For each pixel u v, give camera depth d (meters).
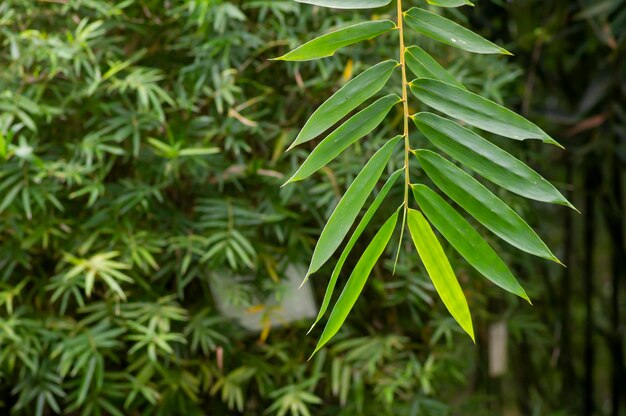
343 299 1.21
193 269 1.94
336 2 1.19
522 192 1.17
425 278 2.00
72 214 1.98
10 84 1.92
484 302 2.25
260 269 2.00
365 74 1.18
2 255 1.90
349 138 1.18
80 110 1.95
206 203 1.99
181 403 1.96
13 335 1.81
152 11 2.04
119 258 1.94
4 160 1.87
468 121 1.18
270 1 1.98
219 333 1.99
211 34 1.97
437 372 2.12
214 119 1.96
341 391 2.02
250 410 2.12
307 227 2.09
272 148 2.07
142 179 1.96
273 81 2.09
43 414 2.02
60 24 2.02
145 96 1.86
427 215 1.21
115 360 1.90
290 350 2.06
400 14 1.20
